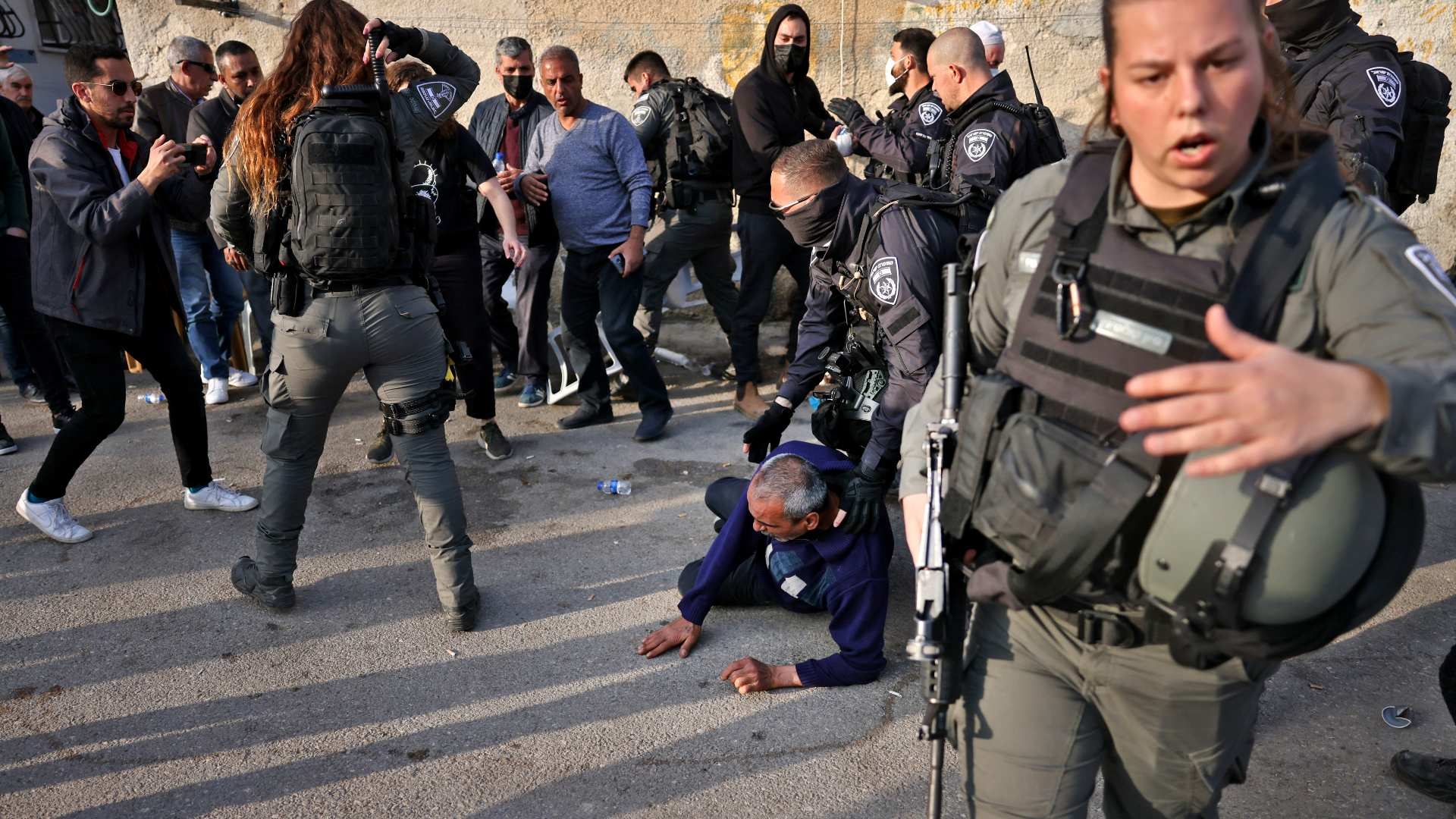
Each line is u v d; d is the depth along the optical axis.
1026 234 1.31
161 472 4.27
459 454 4.46
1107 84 1.17
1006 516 1.22
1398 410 0.88
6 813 2.33
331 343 2.77
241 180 2.75
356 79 2.68
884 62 5.79
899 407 2.64
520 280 4.81
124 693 2.78
